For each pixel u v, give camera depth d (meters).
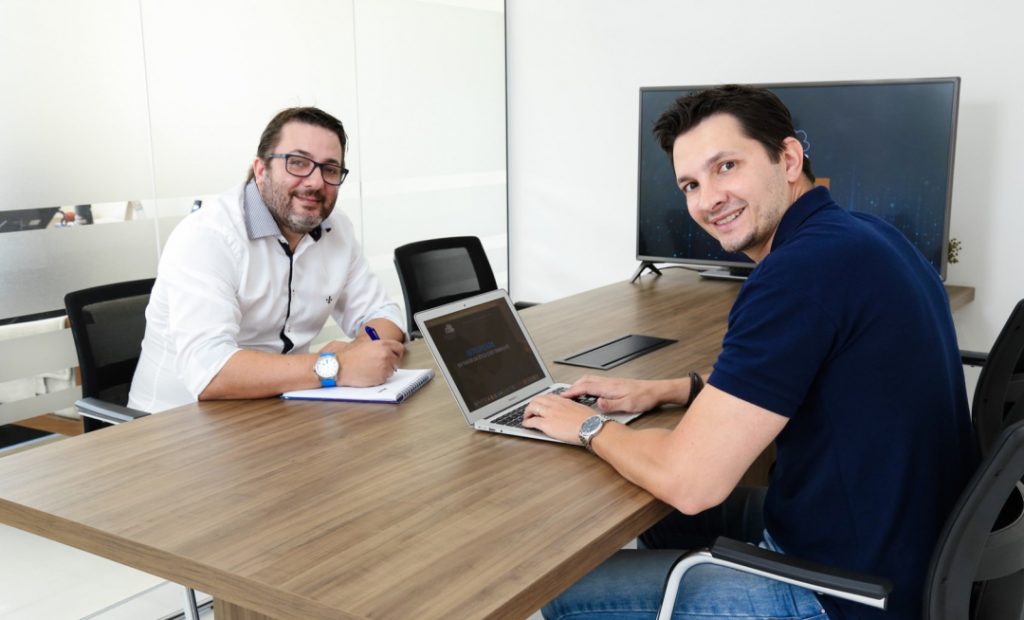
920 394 1.55
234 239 2.60
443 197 5.09
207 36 3.97
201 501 1.66
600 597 1.75
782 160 1.75
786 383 1.54
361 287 3.04
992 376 2.36
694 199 1.82
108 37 3.62
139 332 2.84
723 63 4.52
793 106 3.90
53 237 3.54
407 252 3.53
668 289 3.81
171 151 3.88
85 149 3.60
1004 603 1.57
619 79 4.86
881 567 1.56
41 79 3.44
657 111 4.09
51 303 3.56
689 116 1.78
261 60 4.18
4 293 3.42
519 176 5.34
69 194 3.56
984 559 1.46
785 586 1.65
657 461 1.64
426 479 1.75
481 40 5.12
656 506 1.64
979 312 4.04
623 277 5.07
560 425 1.91
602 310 3.37
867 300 1.53
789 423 1.64
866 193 3.83
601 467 1.80
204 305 2.48
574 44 4.97
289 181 2.61
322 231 2.87
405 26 4.78
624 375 2.46
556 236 5.27
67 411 3.69
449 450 1.91
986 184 3.94
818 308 1.53
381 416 2.15
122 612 2.93
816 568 1.44
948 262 3.91
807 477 1.63
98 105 3.62
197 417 2.18
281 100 4.29
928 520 1.55
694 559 1.54
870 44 4.12
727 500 2.20
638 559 1.86
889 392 1.54
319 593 1.31
